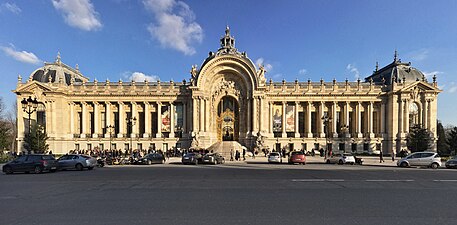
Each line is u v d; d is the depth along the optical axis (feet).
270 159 144.77
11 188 59.77
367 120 235.40
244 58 219.61
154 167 117.80
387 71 247.50
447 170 104.37
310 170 100.68
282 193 52.54
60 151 223.10
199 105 221.46
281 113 236.22
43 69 235.20
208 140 218.18
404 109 223.30
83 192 54.08
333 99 233.96
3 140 165.27
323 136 231.91
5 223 33.40
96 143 231.50
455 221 34.63
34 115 224.74
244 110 226.58
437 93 222.48
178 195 50.60
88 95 234.58
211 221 34.12
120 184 64.85
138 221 34.12
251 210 39.58
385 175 84.38
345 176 81.00
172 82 237.04
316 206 42.06
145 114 237.25
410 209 40.65
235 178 75.72
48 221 34.17
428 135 198.39
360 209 40.42
